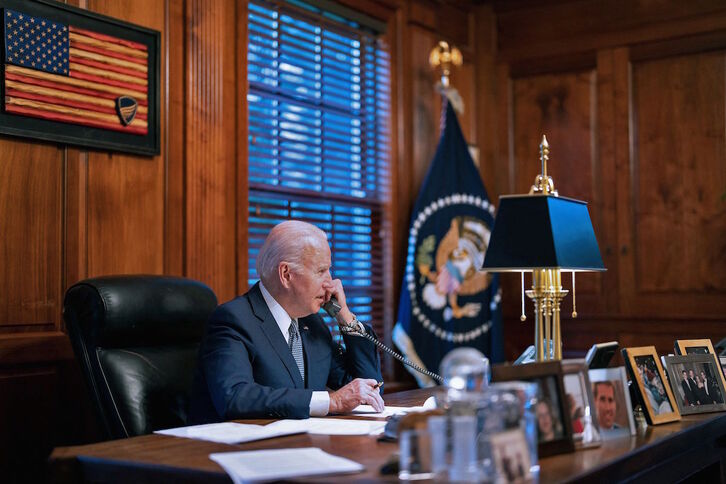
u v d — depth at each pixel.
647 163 5.00
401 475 1.41
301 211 4.21
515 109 5.46
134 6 3.30
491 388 1.47
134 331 2.41
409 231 4.80
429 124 5.08
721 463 2.27
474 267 4.84
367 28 4.73
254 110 4.00
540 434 1.64
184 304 2.55
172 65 3.45
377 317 4.66
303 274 2.44
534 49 5.39
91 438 3.04
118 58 3.18
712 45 4.80
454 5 5.36
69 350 2.98
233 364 2.24
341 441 1.80
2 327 2.81
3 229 2.82
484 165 5.49
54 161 2.99
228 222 3.73
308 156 4.33
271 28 4.04
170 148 3.42
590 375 1.85
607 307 5.06
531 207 2.39
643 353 2.14
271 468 1.48
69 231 3.02
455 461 1.34
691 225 4.84
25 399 2.85
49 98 2.93
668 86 4.95
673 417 2.08
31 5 2.90
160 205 3.37
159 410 2.37
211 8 3.61
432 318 4.64
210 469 1.52
